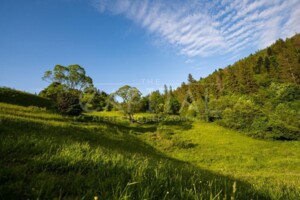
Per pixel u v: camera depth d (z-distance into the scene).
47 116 26.77
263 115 47.00
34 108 30.39
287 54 112.81
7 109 22.94
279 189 4.30
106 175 3.83
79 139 18.66
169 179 3.87
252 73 122.12
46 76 59.22
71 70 60.41
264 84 100.06
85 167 4.01
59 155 4.36
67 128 21.83
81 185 3.22
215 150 31.66
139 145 28.11
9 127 12.39
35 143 5.26
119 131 32.28
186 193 3.17
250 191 4.09
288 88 67.94
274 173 21.59
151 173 4.07
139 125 45.31
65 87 58.22
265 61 126.06
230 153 30.16
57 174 3.70
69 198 2.84
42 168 3.77
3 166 3.50
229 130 46.66
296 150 33.72
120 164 4.32
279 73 105.62
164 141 32.66
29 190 2.86
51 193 2.86
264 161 27.23
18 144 4.91
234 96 71.69
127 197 2.70
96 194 2.89
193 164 24.28
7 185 2.81
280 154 31.20
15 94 36.84
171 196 3.16
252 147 34.69
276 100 66.50
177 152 29.14
